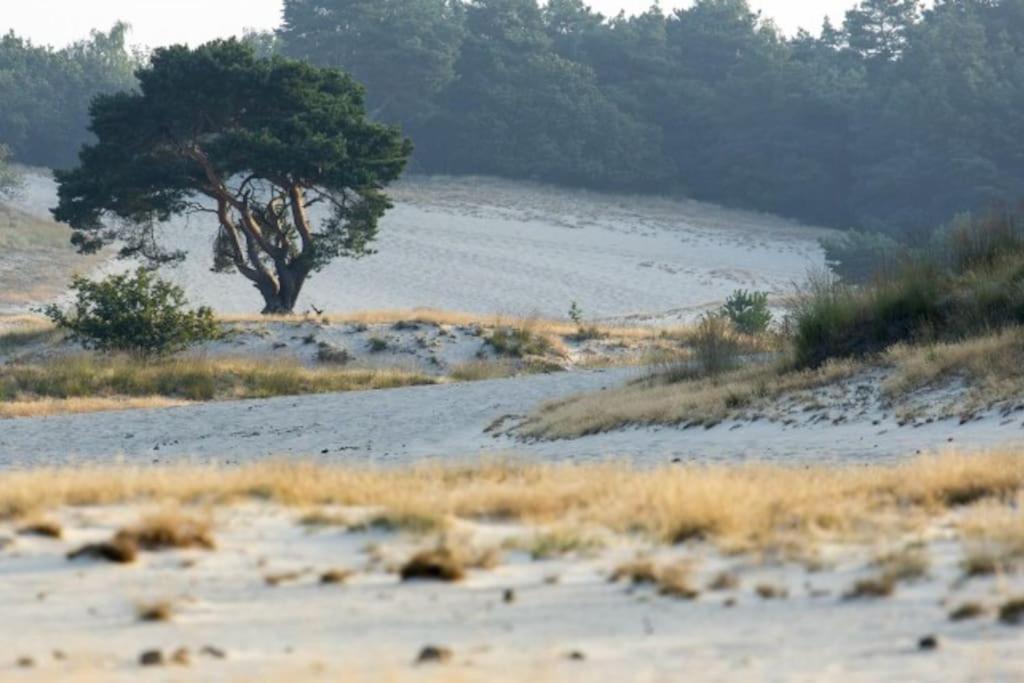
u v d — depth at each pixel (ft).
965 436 184.96
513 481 130.82
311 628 67.00
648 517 97.30
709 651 60.54
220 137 592.60
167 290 456.86
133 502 108.47
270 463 148.66
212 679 53.98
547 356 492.95
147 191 595.47
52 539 89.71
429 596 74.95
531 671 55.06
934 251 290.35
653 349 508.94
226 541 91.20
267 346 485.56
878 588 72.90
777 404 231.71
